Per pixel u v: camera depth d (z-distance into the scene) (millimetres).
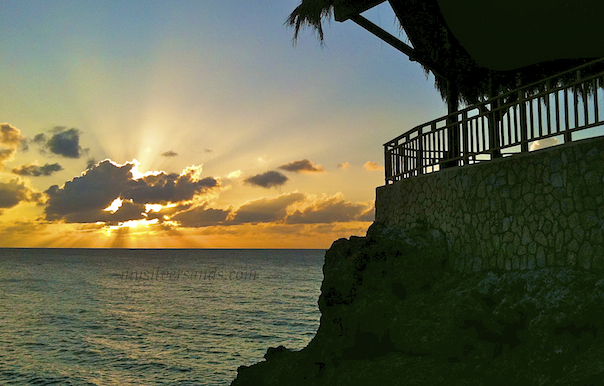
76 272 152250
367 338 10695
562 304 7559
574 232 8297
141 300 80562
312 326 53719
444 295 10148
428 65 13820
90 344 45375
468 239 10875
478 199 10641
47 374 35188
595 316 7219
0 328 53250
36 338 48062
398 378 8844
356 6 12609
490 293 9156
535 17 11312
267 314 63344
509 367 7789
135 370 36250
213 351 42219
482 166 10594
